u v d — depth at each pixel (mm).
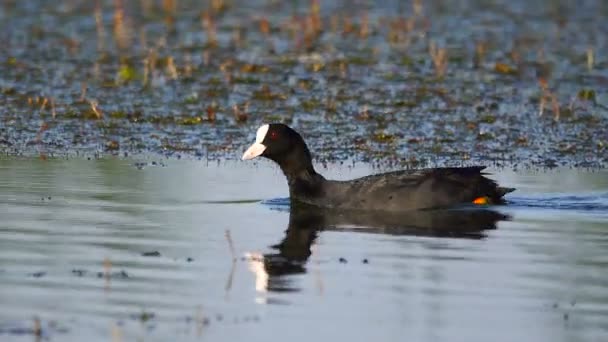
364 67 27891
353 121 22156
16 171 17828
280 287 11750
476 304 11219
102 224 14477
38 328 10172
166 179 17547
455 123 22109
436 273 12352
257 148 16344
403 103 23703
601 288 11805
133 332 10281
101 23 34719
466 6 39562
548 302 11320
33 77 26078
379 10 38500
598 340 10203
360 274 12266
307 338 10188
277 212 15539
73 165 18422
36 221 14547
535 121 22391
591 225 14820
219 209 15609
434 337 10258
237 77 26172
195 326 10461
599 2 40594
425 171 16016
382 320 10695
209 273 12227
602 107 23734
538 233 14336
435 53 29344
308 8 38750
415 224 14859
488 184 16125
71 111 22516
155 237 13859
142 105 23375
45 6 38062
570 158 19516
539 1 40750
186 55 29281
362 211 15758
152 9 37938
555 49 30891
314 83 25844
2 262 12500
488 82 26156
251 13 37500
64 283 11727
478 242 13836
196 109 23125
